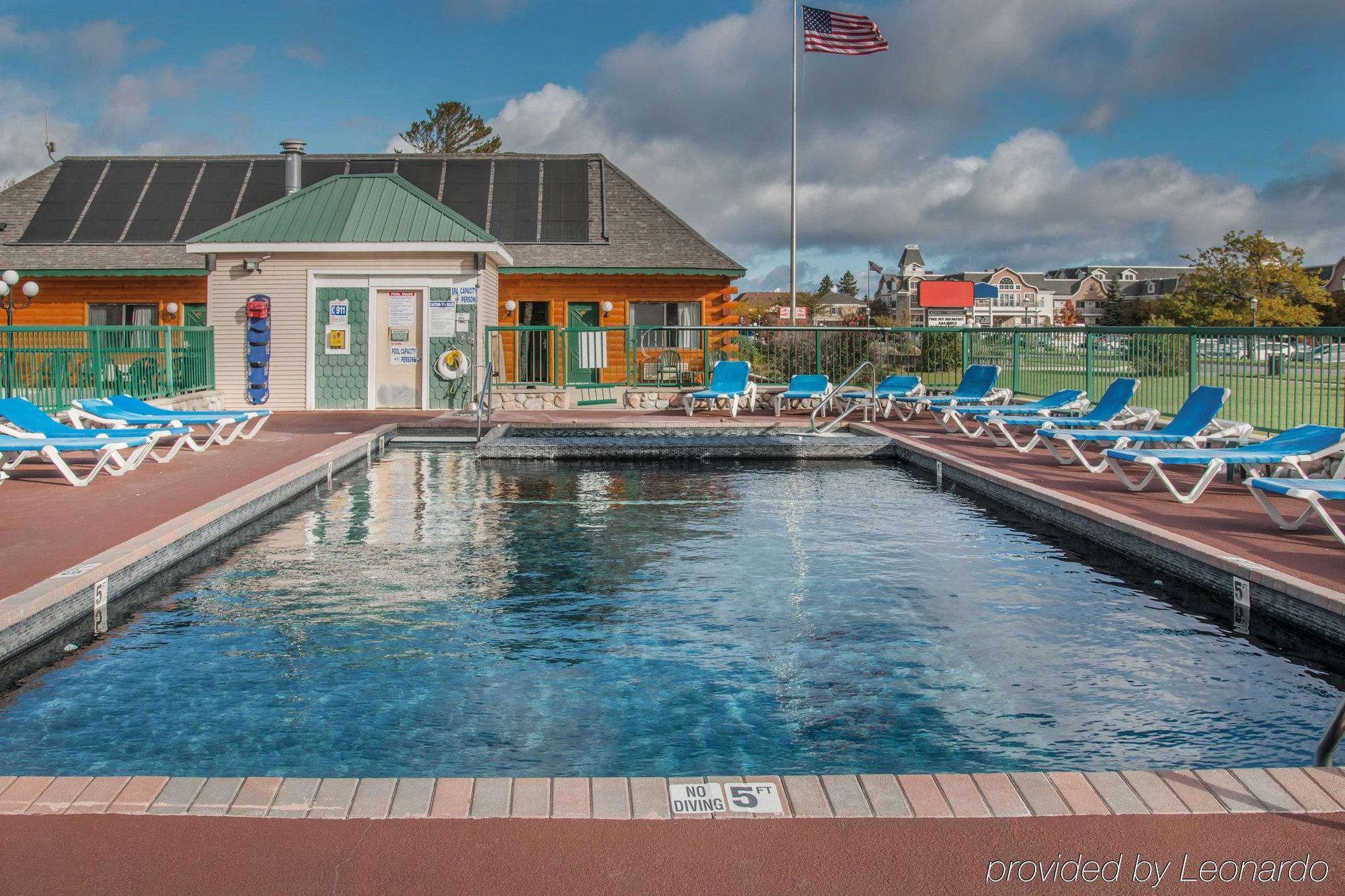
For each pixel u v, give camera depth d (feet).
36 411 33.35
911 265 480.64
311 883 8.75
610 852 9.29
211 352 59.36
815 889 8.70
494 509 31.58
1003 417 43.47
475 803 10.19
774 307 252.21
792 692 15.21
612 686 15.48
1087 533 25.76
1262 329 35.12
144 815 9.94
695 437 45.52
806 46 83.97
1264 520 24.58
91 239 79.46
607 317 80.12
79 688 15.39
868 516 30.50
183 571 23.02
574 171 87.86
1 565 19.34
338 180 62.54
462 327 60.08
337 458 38.14
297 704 14.69
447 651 17.19
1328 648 16.49
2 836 9.54
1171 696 15.12
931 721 14.05
